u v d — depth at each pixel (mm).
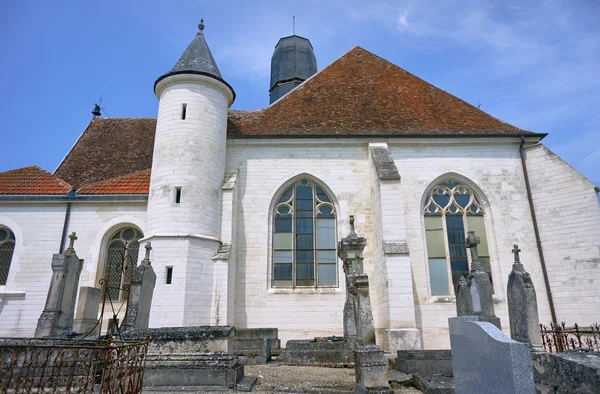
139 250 15344
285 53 32531
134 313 10453
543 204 16609
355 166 17500
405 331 13414
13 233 16641
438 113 19172
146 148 21156
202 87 17031
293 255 16641
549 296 15578
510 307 10422
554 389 4277
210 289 14648
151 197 15711
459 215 17109
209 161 16156
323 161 17562
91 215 16844
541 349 9602
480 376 5066
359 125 18250
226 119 17719
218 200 16156
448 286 16156
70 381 5684
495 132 17938
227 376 7816
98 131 22547
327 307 15602
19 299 15664
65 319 10672
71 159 20234
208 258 14945
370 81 21078
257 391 7652
